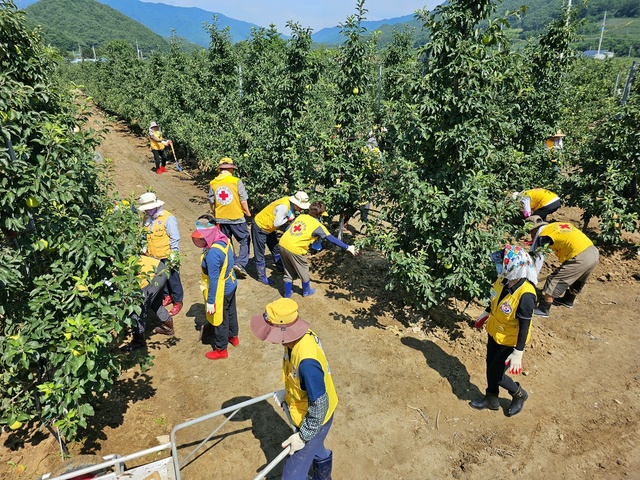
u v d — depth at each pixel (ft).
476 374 16.80
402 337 19.10
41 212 11.91
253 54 41.96
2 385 12.05
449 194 17.75
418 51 16.98
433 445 13.71
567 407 15.20
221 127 41.16
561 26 26.94
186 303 22.17
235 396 15.69
